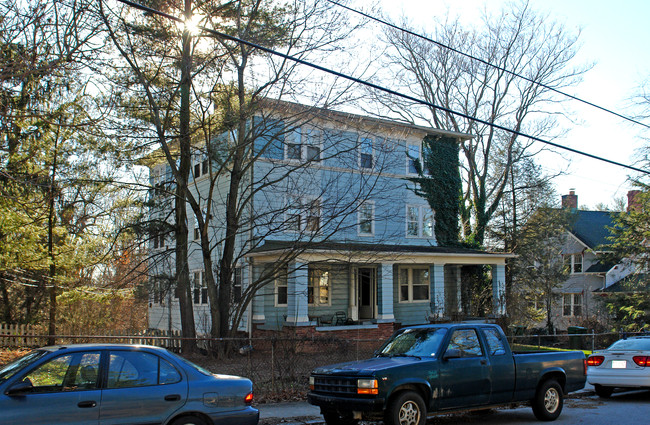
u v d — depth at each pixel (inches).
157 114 657.0
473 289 1127.0
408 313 1077.8
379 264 948.6
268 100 709.3
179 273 770.8
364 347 864.9
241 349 711.7
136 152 696.4
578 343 944.9
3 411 249.9
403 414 348.2
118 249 804.0
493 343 409.1
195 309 1051.9
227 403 302.2
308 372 542.6
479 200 1282.0
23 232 672.4
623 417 442.3
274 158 912.9
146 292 853.8
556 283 1263.5
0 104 541.0
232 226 731.4
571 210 1306.6
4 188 609.9
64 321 967.6
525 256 1252.5
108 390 275.0
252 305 896.9
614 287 1430.9
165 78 708.0
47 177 676.1
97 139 690.8
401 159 1063.0
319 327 861.8
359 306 1049.5
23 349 778.2
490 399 394.6
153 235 807.7
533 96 1269.7
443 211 1135.6
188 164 757.3
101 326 984.9
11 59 514.0
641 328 1091.9
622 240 1203.9
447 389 371.9
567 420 431.5
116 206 877.8
